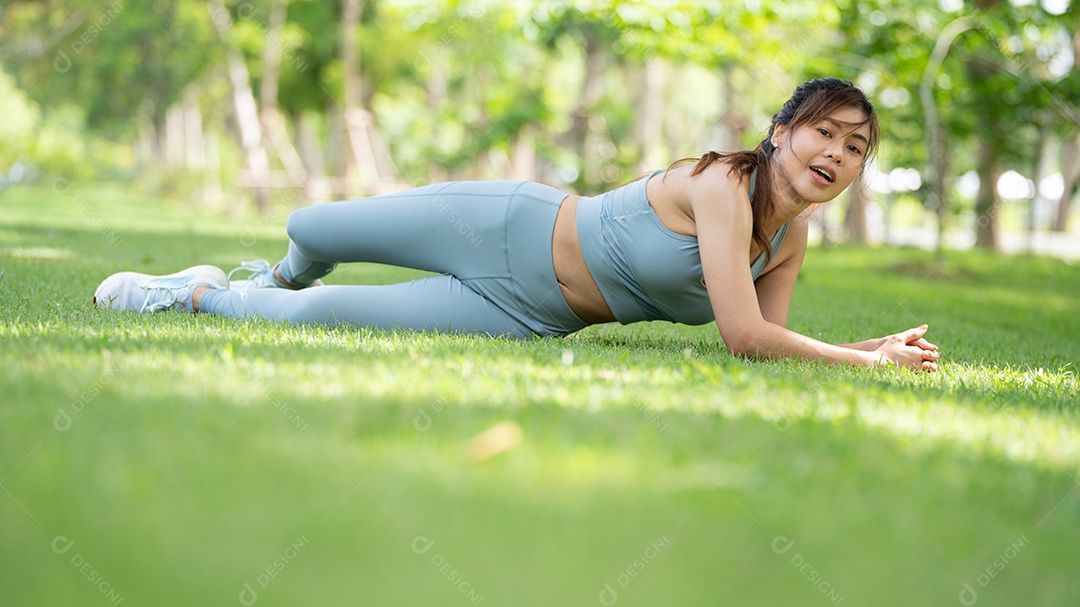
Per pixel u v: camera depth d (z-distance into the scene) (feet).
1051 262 51.03
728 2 39.34
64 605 4.37
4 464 5.84
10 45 97.96
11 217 44.50
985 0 40.16
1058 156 103.24
